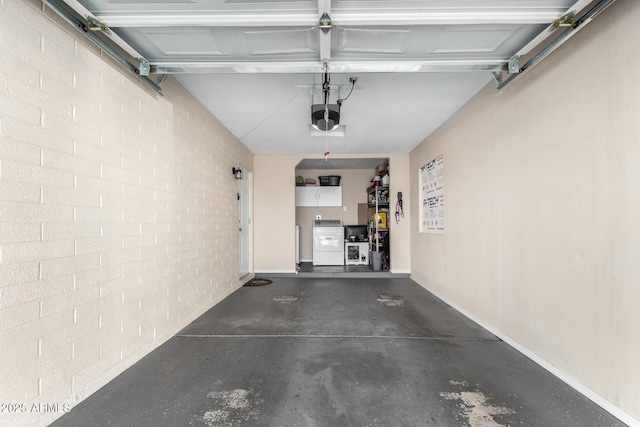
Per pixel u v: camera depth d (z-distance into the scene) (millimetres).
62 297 1620
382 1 1527
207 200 3580
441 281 4156
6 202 1343
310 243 7375
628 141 1566
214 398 1796
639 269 1521
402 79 2805
